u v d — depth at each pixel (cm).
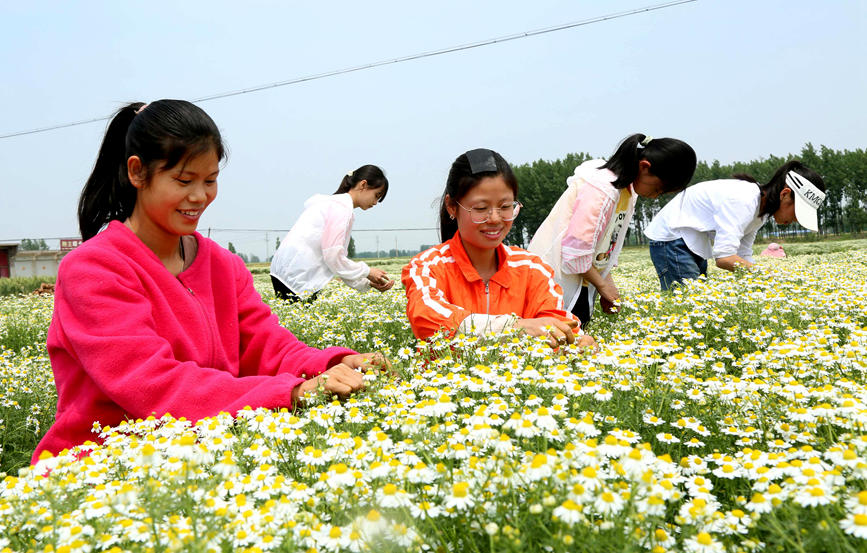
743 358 302
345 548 133
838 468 148
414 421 184
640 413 215
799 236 6084
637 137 439
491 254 363
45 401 421
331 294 764
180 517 147
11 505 156
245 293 302
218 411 231
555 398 204
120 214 263
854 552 120
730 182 620
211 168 246
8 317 918
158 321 255
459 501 136
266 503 147
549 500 129
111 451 195
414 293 343
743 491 164
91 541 141
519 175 7719
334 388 238
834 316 397
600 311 533
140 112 244
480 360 273
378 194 700
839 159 7294
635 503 133
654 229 675
